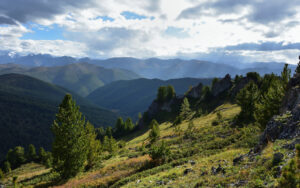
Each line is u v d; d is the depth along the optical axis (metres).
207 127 59.28
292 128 17.12
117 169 33.59
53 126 31.92
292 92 27.11
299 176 9.13
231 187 12.11
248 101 50.50
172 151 38.69
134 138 111.38
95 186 27.52
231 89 110.38
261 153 16.06
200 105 120.19
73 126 32.38
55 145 31.84
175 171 21.33
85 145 34.06
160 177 20.56
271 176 11.27
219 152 27.89
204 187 13.46
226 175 14.47
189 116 107.75
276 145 15.86
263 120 31.53
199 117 95.62
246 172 13.30
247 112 50.03
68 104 32.66
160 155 31.88
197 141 45.03
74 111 33.06
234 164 16.92
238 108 77.94
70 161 32.09
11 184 38.53
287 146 14.58
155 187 17.12
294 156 12.09
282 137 17.33
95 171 35.62
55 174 37.22
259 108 33.34
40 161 125.94
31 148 134.75
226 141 34.53
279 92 30.61
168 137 64.31
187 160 27.23
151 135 59.97
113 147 64.38
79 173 34.47
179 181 16.94
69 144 31.94
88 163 40.25
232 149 27.75
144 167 30.94
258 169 12.92
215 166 18.41
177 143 50.72
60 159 32.00
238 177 13.14
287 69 32.22
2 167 115.88
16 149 130.38
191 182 15.47
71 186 28.70
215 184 13.44
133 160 36.62
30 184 35.50
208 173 16.53
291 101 26.47
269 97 31.55
